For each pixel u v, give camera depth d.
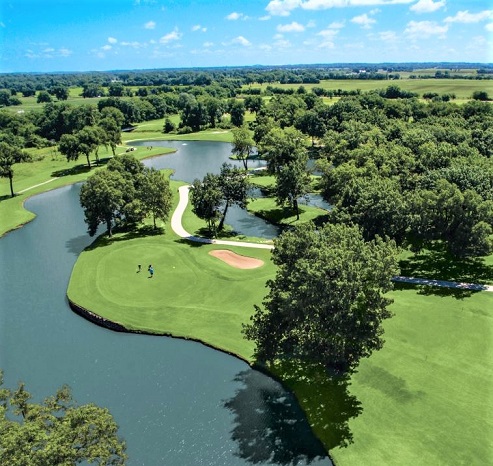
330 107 187.62
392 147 110.69
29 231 102.56
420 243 70.38
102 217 93.12
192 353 56.28
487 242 64.94
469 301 60.81
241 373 52.25
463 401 44.62
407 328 56.00
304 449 41.59
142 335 60.59
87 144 159.25
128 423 44.28
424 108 184.38
